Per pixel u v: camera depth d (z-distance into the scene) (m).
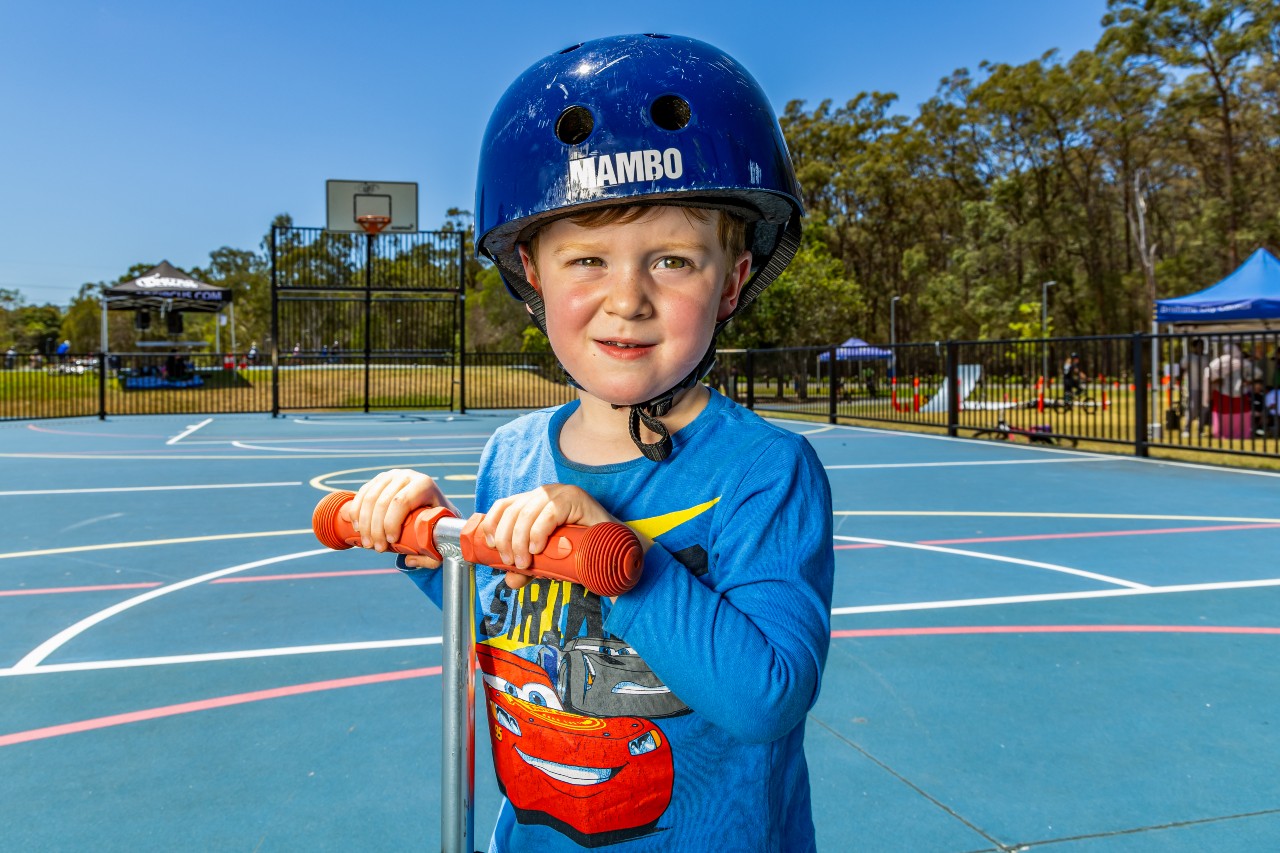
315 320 20.27
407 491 1.00
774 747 1.00
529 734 1.01
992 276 59.16
